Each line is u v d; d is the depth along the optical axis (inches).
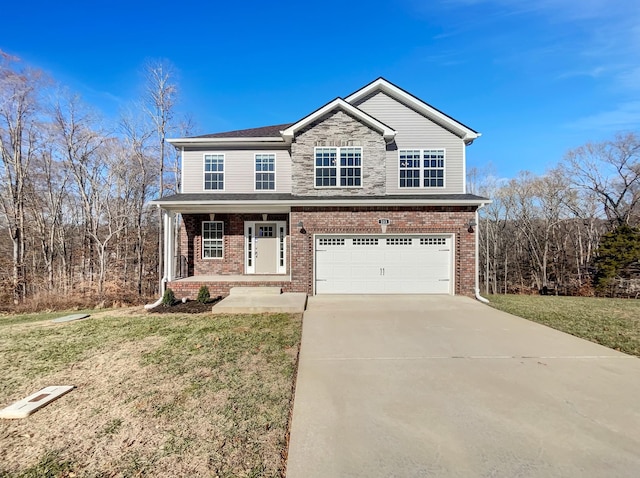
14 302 724.0
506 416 143.1
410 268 470.6
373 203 455.8
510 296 554.6
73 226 1052.5
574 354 225.1
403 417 143.2
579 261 1160.8
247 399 162.1
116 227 1003.3
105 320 350.6
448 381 181.3
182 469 111.7
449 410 148.9
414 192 516.1
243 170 548.4
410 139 522.6
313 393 167.6
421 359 217.0
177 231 590.6
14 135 826.2
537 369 197.9
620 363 207.2
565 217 1188.5
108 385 180.1
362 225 466.0
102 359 222.8
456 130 518.3
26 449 123.6
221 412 149.7
